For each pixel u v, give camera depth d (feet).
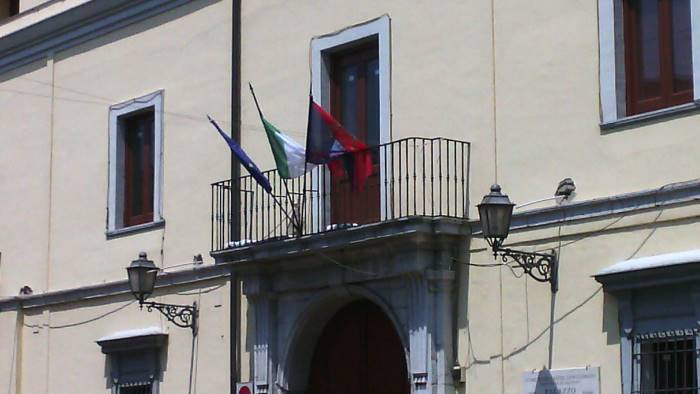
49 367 66.59
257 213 56.85
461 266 48.73
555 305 45.60
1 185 71.51
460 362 48.19
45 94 69.36
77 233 66.18
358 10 53.83
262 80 57.77
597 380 43.93
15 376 68.08
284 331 54.34
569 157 45.93
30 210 69.36
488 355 47.39
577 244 45.21
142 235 62.59
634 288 42.86
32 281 68.54
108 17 65.87
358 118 53.98
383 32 52.60
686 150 42.75
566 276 45.39
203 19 61.05
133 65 64.34
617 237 44.11
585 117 45.62
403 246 48.85
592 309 44.47
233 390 56.34
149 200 63.26
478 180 48.60
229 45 59.67
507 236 46.24
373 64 53.72
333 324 54.44
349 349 53.62
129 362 62.13
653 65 44.60
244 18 59.00
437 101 50.34
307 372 54.75
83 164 66.44
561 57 46.57
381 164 51.44
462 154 49.14
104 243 64.59
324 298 52.75
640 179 43.83
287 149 52.80
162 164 62.03
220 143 59.36
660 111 43.52
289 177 52.75
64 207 67.21
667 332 42.14
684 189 42.42
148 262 57.06
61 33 68.54
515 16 48.16
